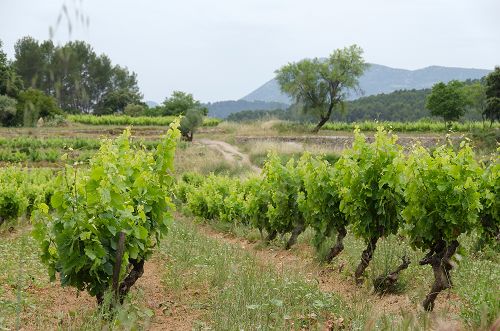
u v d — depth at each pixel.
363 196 7.83
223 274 7.43
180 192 23.67
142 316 5.46
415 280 7.68
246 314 5.08
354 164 7.93
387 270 7.40
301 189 11.48
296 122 58.47
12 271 7.59
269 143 40.59
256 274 6.88
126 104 82.75
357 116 113.81
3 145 37.69
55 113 51.19
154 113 84.88
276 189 11.66
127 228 5.86
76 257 5.48
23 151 37.56
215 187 18.42
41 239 5.76
